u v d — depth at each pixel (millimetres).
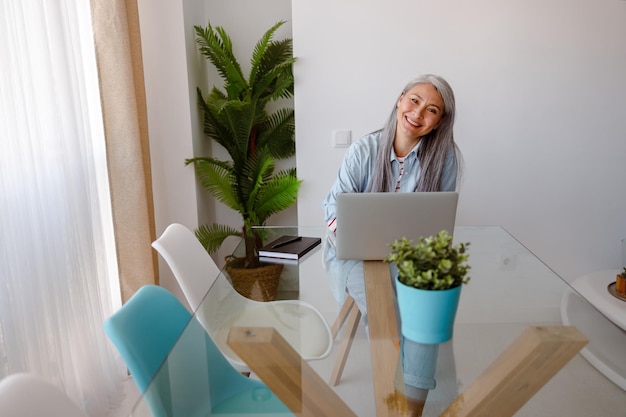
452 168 2420
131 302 1301
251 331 1237
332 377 1151
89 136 2141
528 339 1204
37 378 894
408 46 2789
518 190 2951
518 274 1734
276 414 1155
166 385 1147
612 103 2834
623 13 2723
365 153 2389
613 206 2965
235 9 3264
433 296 1144
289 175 3041
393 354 1239
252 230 2223
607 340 1346
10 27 1557
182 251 1812
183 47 2775
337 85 2850
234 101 2809
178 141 2889
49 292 1725
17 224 1572
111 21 2262
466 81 2822
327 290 1595
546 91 2824
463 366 1175
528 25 2750
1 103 1506
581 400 1329
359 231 1686
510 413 1059
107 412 2094
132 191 2436
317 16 2773
